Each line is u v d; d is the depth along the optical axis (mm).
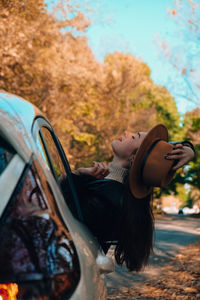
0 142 1383
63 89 18484
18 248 1163
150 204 2684
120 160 2932
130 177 2510
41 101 17047
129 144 2904
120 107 31812
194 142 40125
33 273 1138
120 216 2535
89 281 1504
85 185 2586
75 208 2201
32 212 1265
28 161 1404
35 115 1881
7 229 1189
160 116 58781
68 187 2299
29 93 16641
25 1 13727
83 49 18094
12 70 15133
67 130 22203
